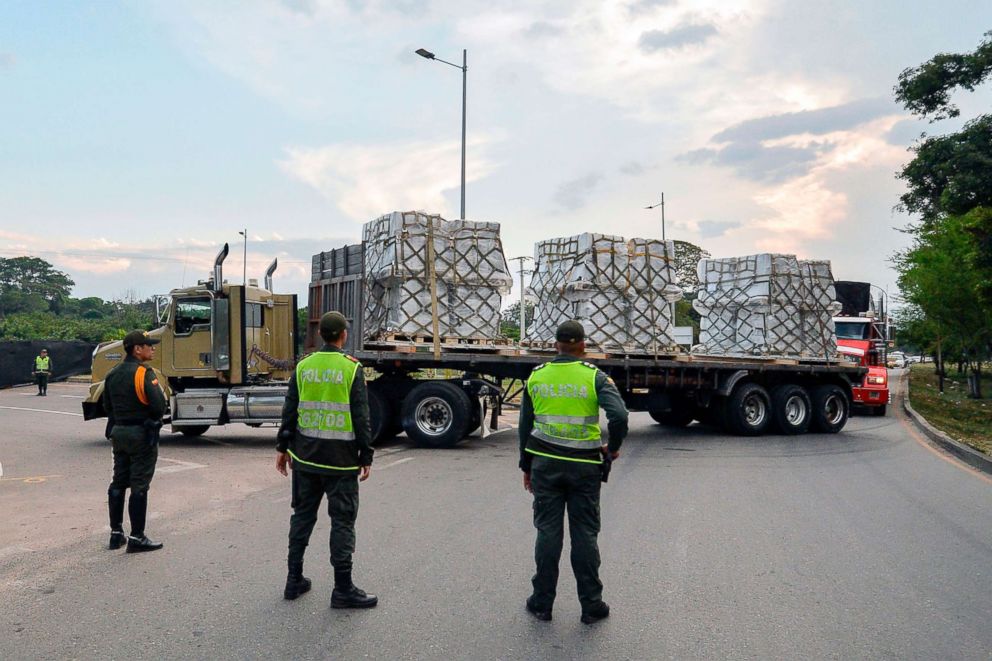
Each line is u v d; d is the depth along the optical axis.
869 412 21.59
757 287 16.11
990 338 27.42
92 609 4.95
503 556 6.18
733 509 8.05
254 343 13.72
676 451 12.85
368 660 4.17
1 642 4.41
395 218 12.41
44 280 80.50
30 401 24.42
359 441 5.06
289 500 8.41
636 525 7.29
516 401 14.12
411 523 7.32
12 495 8.80
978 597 5.27
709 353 16.25
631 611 4.95
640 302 14.07
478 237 12.98
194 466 10.83
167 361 13.36
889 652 4.32
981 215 17.70
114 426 6.35
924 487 9.52
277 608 4.97
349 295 12.84
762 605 5.07
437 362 12.69
